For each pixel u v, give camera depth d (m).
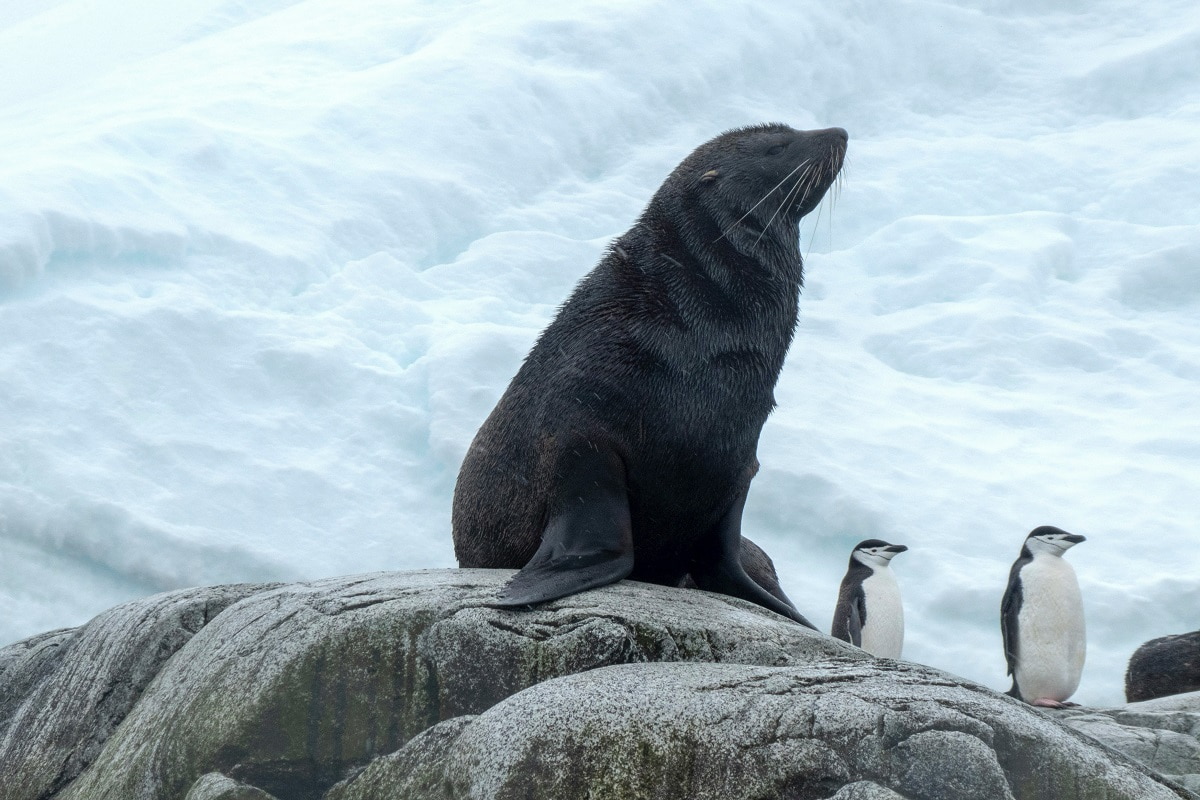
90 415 27.19
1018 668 20.61
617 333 8.91
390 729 7.11
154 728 7.83
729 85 48.56
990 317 35.91
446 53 45.47
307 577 25.00
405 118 42.00
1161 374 34.28
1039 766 5.36
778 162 9.48
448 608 7.35
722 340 8.93
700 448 8.80
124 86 45.28
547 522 8.79
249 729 7.16
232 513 25.94
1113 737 12.05
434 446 27.86
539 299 36.00
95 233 31.39
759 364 9.06
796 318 9.49
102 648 9.67
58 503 24.70
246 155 38.00
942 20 54.59
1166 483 29.39
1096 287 38.38
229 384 29.28
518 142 42.72
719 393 8.82
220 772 7.12
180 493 26.09
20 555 24.22
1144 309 38.12
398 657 7.22
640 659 7.22
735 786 5.39
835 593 26.03
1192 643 19.92
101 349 28.67
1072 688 20.72
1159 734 12.06
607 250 9.59
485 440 9.48
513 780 5.71
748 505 27.83
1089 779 5.36
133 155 36.28
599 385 8.73
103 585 24.38
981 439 31.31
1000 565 26.56
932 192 43.78
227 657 7.65
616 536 8.41
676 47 48.72
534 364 9.23
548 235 37.88
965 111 51.03
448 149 41.38
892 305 37.72
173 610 9.34
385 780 6.52
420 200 38.72
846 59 51.81
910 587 26.22
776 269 9.38
